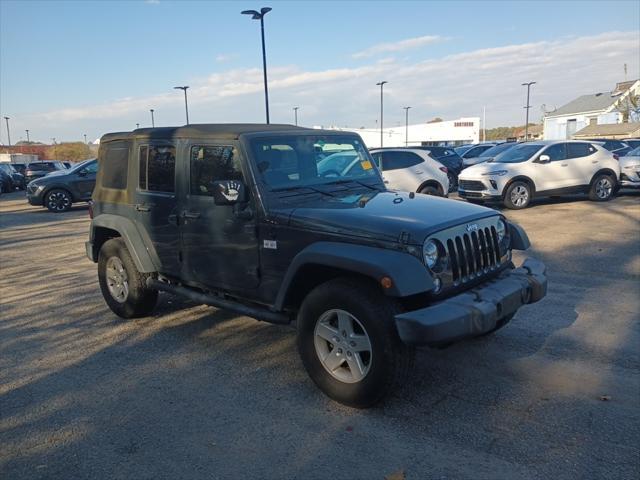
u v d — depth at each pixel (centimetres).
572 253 859
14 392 436
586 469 311
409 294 342
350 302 370
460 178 1485
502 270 438
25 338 561
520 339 505
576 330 526
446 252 373
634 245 900
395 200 446
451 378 430
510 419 368
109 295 612
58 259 994
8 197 2823
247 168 437
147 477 318
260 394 418
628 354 468
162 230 529
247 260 448
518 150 1468
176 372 464
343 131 531
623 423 358
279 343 521
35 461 338
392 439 349
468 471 312
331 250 376
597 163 1445
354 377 382
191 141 486
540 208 1391
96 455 343
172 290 535
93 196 636
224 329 565
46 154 8412
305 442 350
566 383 417
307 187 461
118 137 582
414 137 7744
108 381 451
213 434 363
